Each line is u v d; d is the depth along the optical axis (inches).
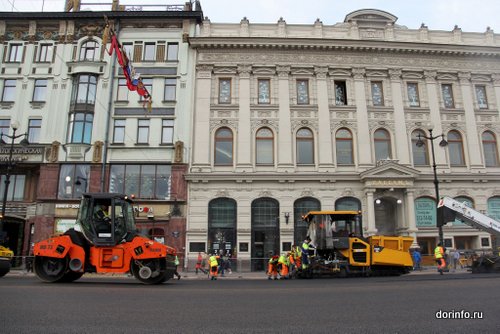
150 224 1122.0
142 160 1161.4
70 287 472.4
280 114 1202.6
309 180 1152.8
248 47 1240.8
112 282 598.2
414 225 1120.2
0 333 217.0
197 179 1138.7
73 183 1148.5
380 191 1151.6
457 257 1039.0
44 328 230.1
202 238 1111.0
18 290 423.2
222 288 484.1
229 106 1203.9
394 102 1234.0
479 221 845.2
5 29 1261.1
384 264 748.0
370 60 1259.8
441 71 1273.4
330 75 1247.5
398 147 1200.8
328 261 748.0
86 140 1175.0
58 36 1252.5
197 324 244.8
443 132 1232.8
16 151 1161.4
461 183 1192.8
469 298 362.0
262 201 1151.0
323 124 1200.8
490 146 1254.3
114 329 228.8
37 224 1119.0
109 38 1226.6
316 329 231.1
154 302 341.7
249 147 1173.1
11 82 1231.5
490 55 1293.1
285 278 775.1
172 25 1266.0
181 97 1205.7
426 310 296.2
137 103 1204.5
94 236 557.6
